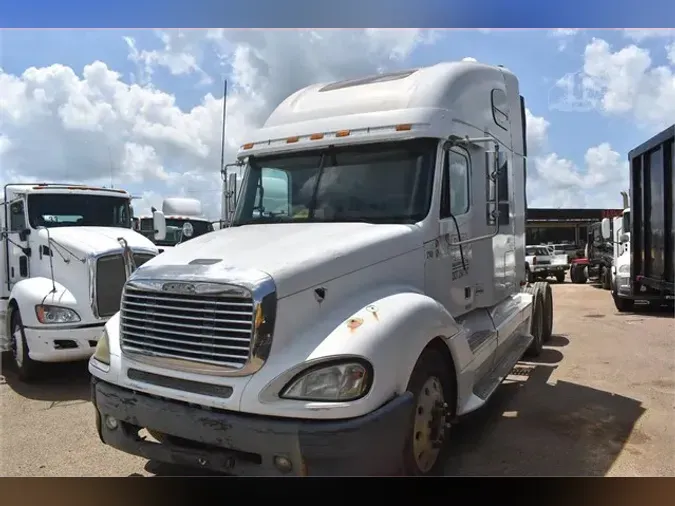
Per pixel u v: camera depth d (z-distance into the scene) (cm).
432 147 444
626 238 1250
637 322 1098
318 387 305
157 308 347
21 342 679
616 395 593
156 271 359
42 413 563
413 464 338
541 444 461
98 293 655
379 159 453
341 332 324
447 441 405
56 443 482
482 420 518
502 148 591
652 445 458
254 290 316
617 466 421
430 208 435
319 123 479
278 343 320
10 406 588
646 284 1071
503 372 525
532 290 790
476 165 513
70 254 679
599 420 516
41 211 778
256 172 507
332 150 470
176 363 335
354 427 297
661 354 793
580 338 924
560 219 4006
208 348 326
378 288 380
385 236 397
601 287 2022
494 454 442
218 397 318
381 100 470
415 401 347
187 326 333
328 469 297
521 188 715
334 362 308
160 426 333
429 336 361
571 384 637
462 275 488
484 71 557
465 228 490
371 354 314
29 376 677
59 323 650
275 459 304
